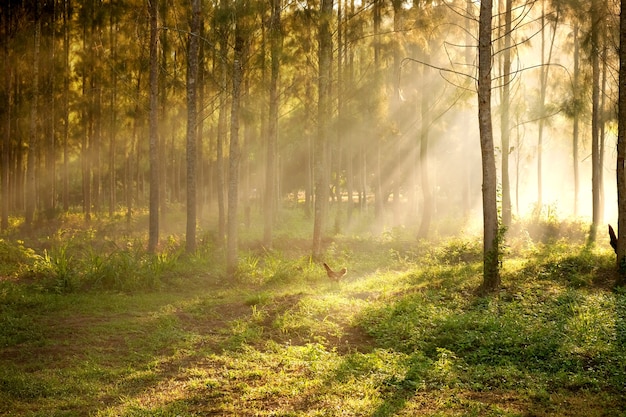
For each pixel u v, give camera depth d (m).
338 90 23.98
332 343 10.61
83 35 31.36
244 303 13.84
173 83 27.77
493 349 9.59
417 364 8.84
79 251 22.62
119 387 8.08
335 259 20.55
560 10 21.95
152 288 15.95
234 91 18.00
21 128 31.47
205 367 9.12
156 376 8.61
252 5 17.92
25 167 42.50
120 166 46.94
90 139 32.66
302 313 12.16
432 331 10.59
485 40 13.30
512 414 6.82
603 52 20.94
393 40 23.52
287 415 6.98
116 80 30.66
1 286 14.75
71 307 13.19
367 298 13.84
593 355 8.96
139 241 21.77
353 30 23.06
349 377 8.38
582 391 7.72
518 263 16.20
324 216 30.12
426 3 22.19
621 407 7.13
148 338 10.69
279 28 21.23
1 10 27.58
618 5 20.17
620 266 13.48
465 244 20.62
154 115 21.28
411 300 12.76
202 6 25.11
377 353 9.47
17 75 29.25
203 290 16.19
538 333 9.85
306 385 8.06
